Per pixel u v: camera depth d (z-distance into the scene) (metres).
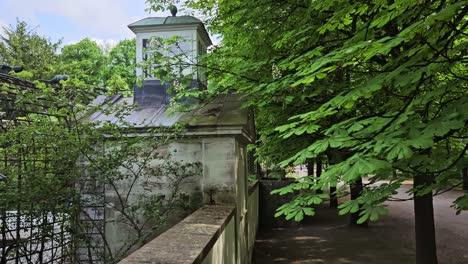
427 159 2.52
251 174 10.02
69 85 4.66
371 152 2.27
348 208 2.67
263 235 9.12
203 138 4.90
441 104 2.27
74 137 4.42
